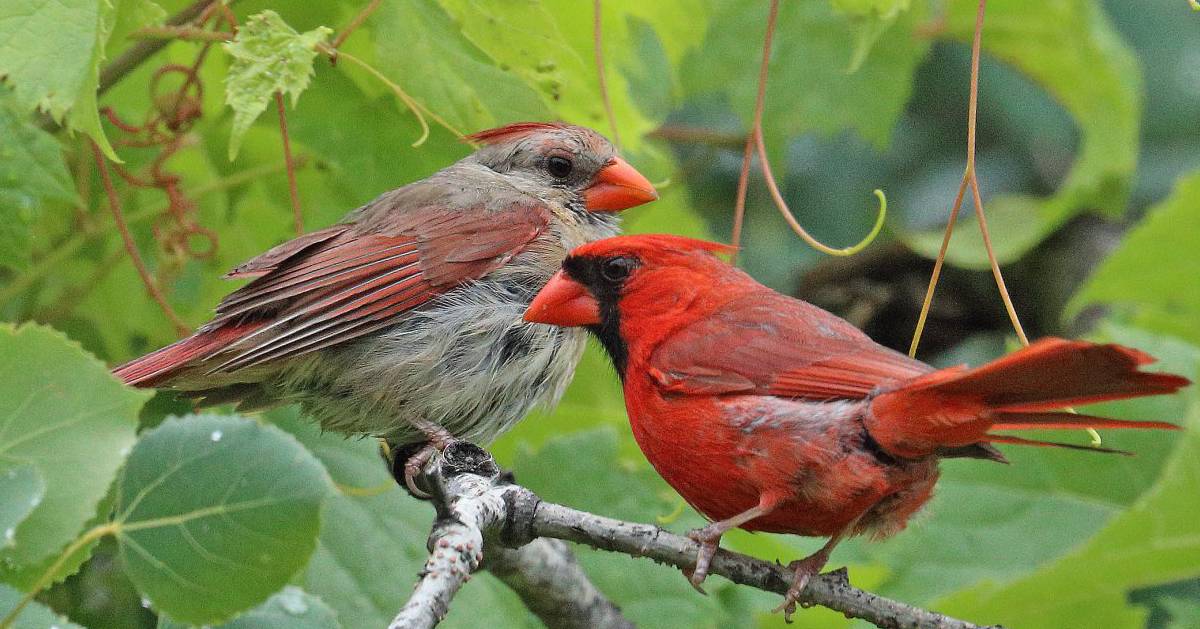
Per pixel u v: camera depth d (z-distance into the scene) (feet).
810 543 36.78
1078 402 21.45
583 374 39.11
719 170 54.65
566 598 31.96
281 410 33.50
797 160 55.52
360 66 30.96
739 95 44.52
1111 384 20.79
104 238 37.55
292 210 36.19
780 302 26.61
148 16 25.73
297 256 31.89
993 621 33.94
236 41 25.25
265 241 38.60
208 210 38.29
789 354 25.08
